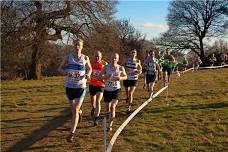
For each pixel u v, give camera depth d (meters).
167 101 15.43
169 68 21.64
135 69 12.98
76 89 9.20
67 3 35.78
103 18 37.41
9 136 10.22
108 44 37.81
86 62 9.33
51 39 36.75
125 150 8.61
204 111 13.14
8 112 14.52
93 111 11.63
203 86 21.62
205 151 8.64
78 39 9.20
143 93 18.34
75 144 9.10
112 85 10.30
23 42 35.31
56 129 10.90
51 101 17.52
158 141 9.35
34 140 9.66
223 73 32.62
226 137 9.80
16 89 24.61
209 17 65.88
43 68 43.50
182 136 9.84
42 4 35.38
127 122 10.43
